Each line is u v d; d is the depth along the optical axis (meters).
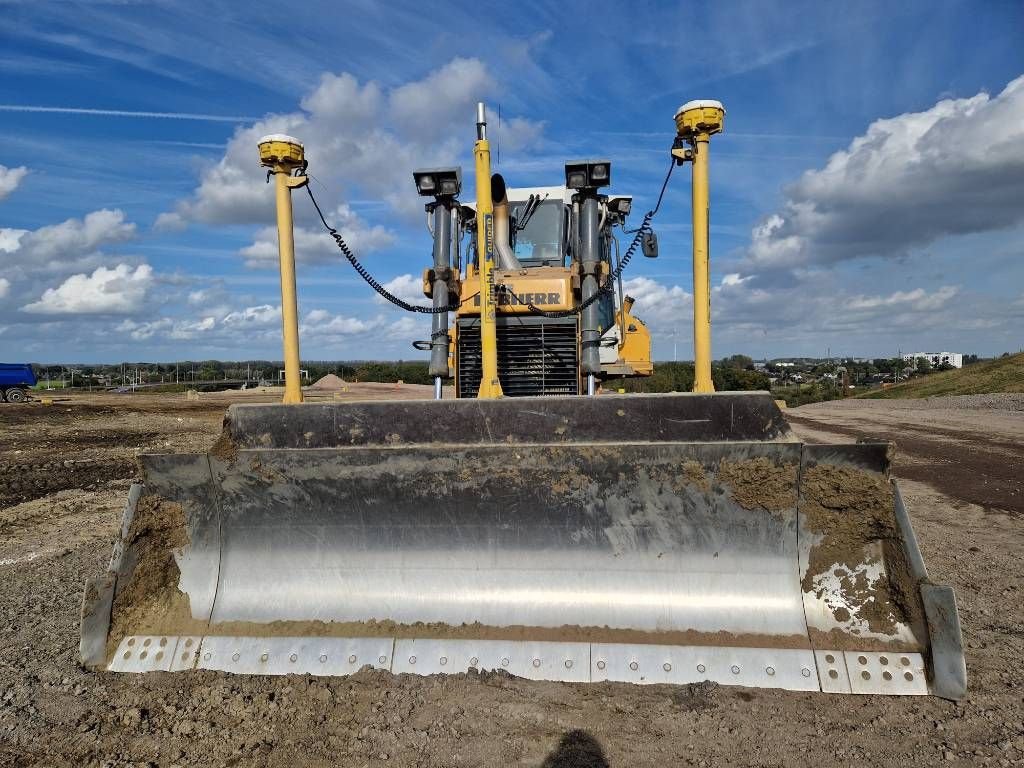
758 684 3.45
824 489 3.65
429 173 6.88
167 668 3.78
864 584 3.62
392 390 36.75
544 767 2.89
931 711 3.26
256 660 3.76
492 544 3.99
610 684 3.50
